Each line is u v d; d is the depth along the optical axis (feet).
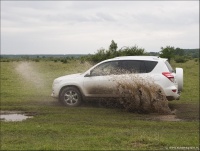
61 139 23.08
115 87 36.78
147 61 36.68
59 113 33.83
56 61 222.48
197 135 25.08
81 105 39.55
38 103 40.86
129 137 23.15
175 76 36.27
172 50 136.67
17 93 51.34
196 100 45.21
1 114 33.65
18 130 25.72
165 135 24.66
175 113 35.29
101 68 38.06
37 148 19.72
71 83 38.34
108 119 31.30
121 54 86.79
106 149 19.65
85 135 24.58
